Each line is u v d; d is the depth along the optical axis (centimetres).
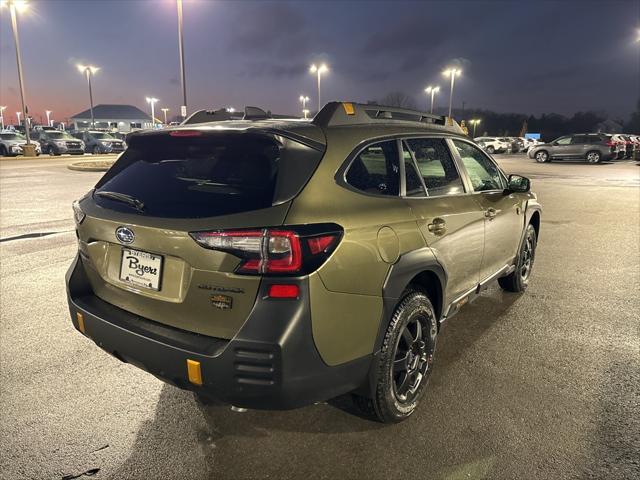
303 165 227
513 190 412
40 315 436
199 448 259
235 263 207
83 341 385
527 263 515
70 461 247
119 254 254
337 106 265
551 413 291
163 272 231
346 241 224
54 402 300
